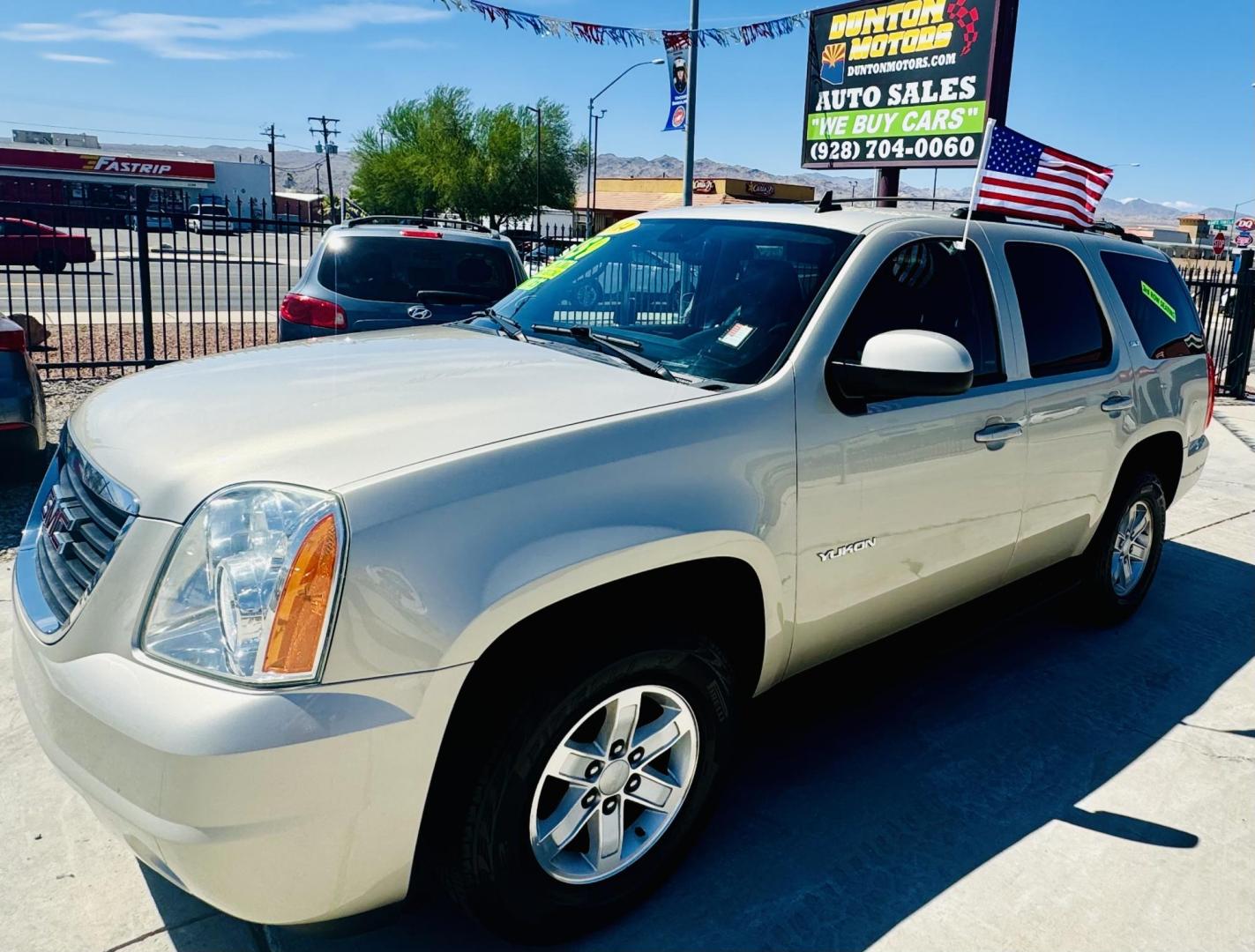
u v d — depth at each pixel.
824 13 12.82
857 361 2.98
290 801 1.93
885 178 12.56
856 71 12.45
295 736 1.90
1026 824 3.10
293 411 2.43
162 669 1.97
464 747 2.21
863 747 3.53
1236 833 3.10
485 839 2.22
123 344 11.69
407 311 7.22
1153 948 2.57
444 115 55.31
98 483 2.30
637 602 2.46
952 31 11.16
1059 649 4.46
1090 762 3.49
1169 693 4.06
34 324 10.34
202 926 2.51
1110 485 4.21
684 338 3.08
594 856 2.50
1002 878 2.83
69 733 2.06
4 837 2.81
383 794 2.03
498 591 2.12
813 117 13.21
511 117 55.22
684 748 2.63
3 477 5.74
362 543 2.00
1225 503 7.26
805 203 3.75
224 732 1.87
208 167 54.72
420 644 2.03
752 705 3.16
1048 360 3.77
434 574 2.06
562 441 2.32
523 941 2.42
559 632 2.31
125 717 1.93
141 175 52.75
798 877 2.79
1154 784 3.37
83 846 2.80
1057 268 4.00
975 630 3.80
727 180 57.78
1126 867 2.90
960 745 3.57
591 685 2.31
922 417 3.11
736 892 2.71
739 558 2.61
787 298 3.05
